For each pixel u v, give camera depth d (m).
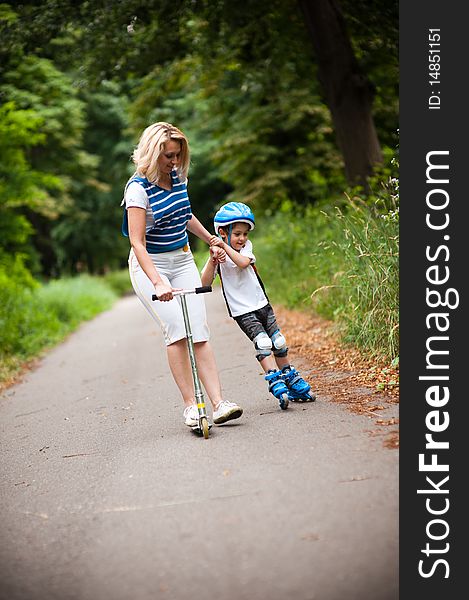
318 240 11.35
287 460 4.20
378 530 3.24
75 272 41.97
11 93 20.14
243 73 16.38
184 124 28.23
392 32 11.67
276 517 3.47
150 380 8.27
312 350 7.70
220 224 5.34
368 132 12.62
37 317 14.99
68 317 19.38
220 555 3.19
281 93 19.00
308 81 17.25
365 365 6.49
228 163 21.47
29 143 17.16
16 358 11.96
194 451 4.68
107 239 40.03
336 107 12.68
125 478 4.42
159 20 12.01
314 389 5.97
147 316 18.67
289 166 20.11
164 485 4.13
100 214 39.16
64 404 7.70
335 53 12.38
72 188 33.19
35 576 3.32
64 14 11.34
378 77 15.59
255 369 7.48
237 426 5.14
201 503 3.77
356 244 7.25
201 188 37.75
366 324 6.76
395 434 4.45
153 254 5.21
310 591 2.84
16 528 3.95
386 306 6.58
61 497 4.34
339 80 12.48
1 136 16.23
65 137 27.91
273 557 3.11
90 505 4.08
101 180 38.53
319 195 20.34
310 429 4.75
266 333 5.53
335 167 19.78
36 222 30.59
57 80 21.73
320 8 12.24
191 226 5.34
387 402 5.24
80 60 13.54
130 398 7.36
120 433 5.80
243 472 4.11
